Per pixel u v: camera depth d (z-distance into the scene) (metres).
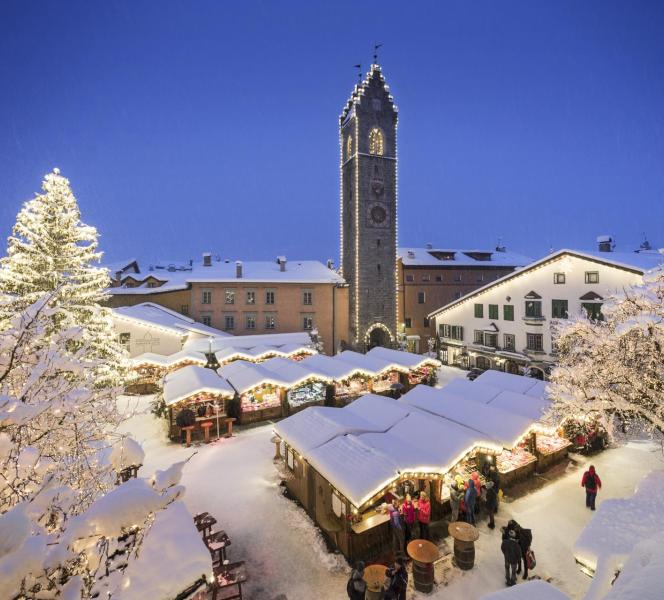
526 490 15.10
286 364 27.00
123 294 42.75
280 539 12.19
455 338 42.56
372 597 9.38
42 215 22.72
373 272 47.50
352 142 48.09
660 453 18.31
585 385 14.92
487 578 10.59
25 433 5.49
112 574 4.94
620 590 4.34
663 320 13.49
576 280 30.22
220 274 45.19
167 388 21.92
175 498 4.50
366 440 13.62
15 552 3.46
